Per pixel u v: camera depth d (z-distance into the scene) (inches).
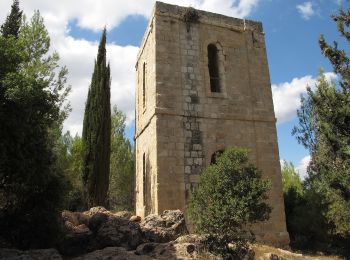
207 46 804.6
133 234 512.4
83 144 945.5
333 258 684.7
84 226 576.1
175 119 721.0
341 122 616.7
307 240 786.2
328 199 790.5
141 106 890.1
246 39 843.4
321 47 607.8
